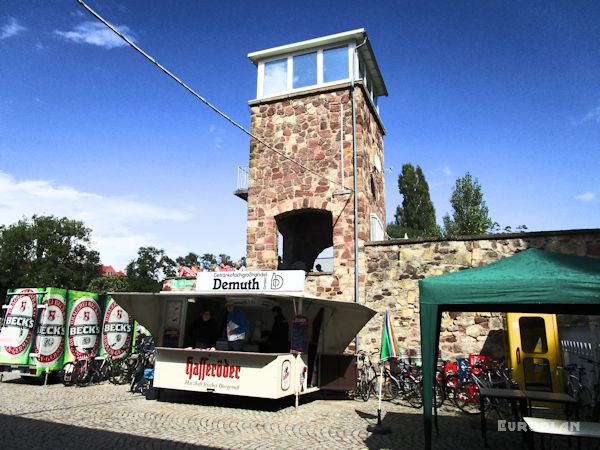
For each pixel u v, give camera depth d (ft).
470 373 31.17
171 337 33.68
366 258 39.83
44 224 159.22
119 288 176.76
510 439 21.94
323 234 57.21
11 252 151.94
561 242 33.96
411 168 140.67
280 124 45.91
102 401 29.37
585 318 31.09
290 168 44.42
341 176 42.11
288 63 47.14
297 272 29.45
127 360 39.42
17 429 21.02
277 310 32.30
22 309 36.24
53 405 27.32
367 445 20.30
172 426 22.80
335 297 39.68
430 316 18.31
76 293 38.32
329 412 28.12
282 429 22.98
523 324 31.12
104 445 18.89
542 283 16.60
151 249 196.34
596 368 26.09
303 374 30.83
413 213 136.26
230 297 31.04
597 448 20.70
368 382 33.09
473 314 35.12
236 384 28.09
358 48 44.83
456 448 20.21
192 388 29.30
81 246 167.63
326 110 44.27
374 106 49.01
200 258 203.72
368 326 38.32
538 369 30.14
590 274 16.29
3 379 38.96
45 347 35.32
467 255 36.58
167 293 31.81
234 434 21.57
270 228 44.04
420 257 37.96
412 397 31.12
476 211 82.38
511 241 35.53
